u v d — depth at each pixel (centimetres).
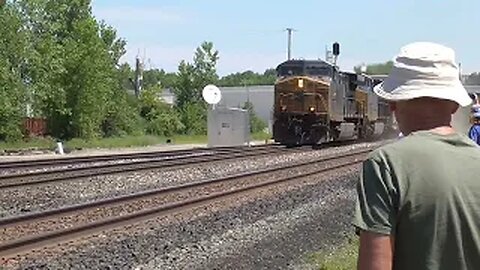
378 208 315
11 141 5181
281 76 4522
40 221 1377
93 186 2011
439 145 328
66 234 1229
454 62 346
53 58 5756
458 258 311
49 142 5238
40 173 2178
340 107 4622
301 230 1459
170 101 11569
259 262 1136
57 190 1895
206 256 1165
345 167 2866
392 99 345
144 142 5578
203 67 9238
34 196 1781
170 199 1780
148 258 1130
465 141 334
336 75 4541
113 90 7031
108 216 1495
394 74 351
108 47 7762
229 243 1280
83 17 6831
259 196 1908
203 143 5991
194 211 1606
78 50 6178
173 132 7762
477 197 317
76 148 4581
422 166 320
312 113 4394
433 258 312
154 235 1309
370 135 5703
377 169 323
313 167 2798
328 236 1421
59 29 6525
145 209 1495
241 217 1563
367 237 314
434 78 340
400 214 316
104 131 6912
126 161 2884
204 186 2016
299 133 4444
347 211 1769
